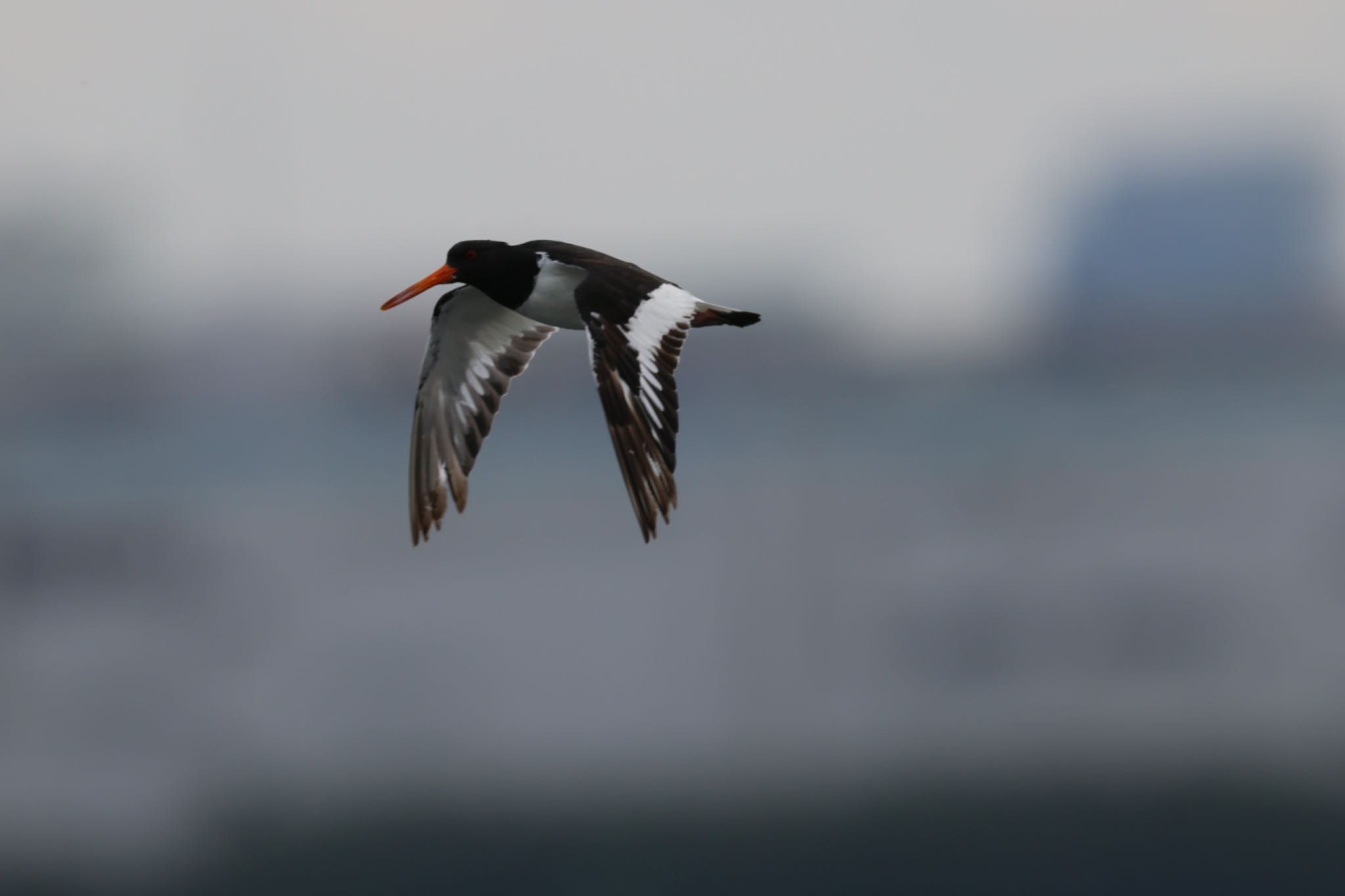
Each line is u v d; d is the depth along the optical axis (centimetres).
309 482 9125
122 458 10350
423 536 1473
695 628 5619
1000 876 3347
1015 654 5184
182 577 6750
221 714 4966
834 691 4856
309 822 4012
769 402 10506
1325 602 5578
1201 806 3656
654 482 1211
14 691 5306
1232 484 7450
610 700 4891
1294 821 3547
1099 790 3794
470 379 1471
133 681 5362
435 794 4100
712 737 4544
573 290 1390
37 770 4600
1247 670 4869
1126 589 5934
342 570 6819
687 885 3434
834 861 3466
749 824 3738
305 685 5303
